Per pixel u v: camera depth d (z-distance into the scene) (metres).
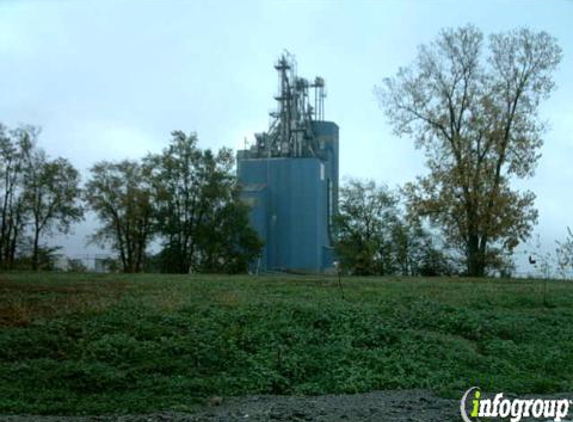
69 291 23.47
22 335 15.12
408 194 53.50
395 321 19.20
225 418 11.05
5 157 67.19
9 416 10.91
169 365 14.32
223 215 72.19
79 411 11.33
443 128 52.72
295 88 96.31
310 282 31.33
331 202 95.69
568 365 17.02
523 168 51.81
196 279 33.19
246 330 16.70
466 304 23.39
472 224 51.31
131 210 71.38
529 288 29.94
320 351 15.87
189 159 72.31
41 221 69.00
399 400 12.92
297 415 11.28
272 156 94.69
